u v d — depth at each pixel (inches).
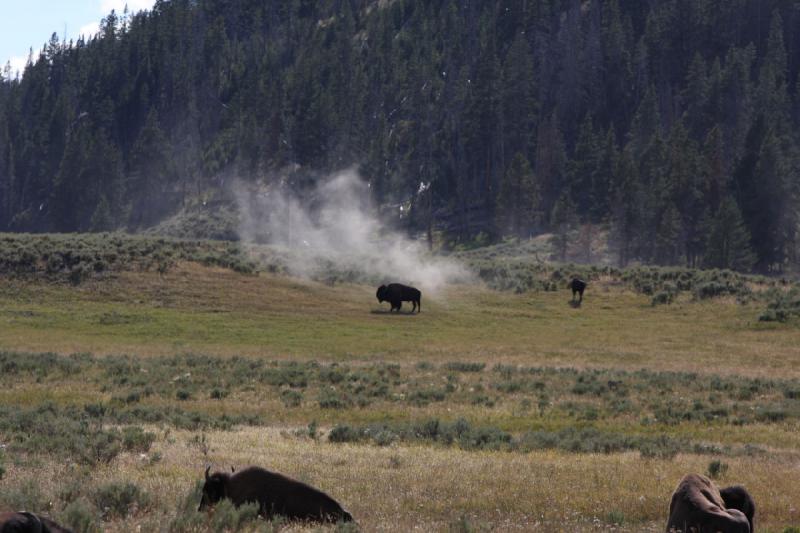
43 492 1552.7
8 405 3437.5
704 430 3398.1
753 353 6092.5
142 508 1496.1
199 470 1953.7
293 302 7608.3
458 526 1451.8
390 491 1790.1
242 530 1298.0
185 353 5423.2
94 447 2071.9
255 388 4197.8
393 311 7583.7
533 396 4195.4
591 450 2728.8
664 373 4992.6
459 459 2337.6
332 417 3548.2
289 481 1414.9
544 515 1648.6
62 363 4579.2
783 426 3553.2
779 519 1700.3
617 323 7362.2
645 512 1700.3
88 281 7603.4
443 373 4808.1
